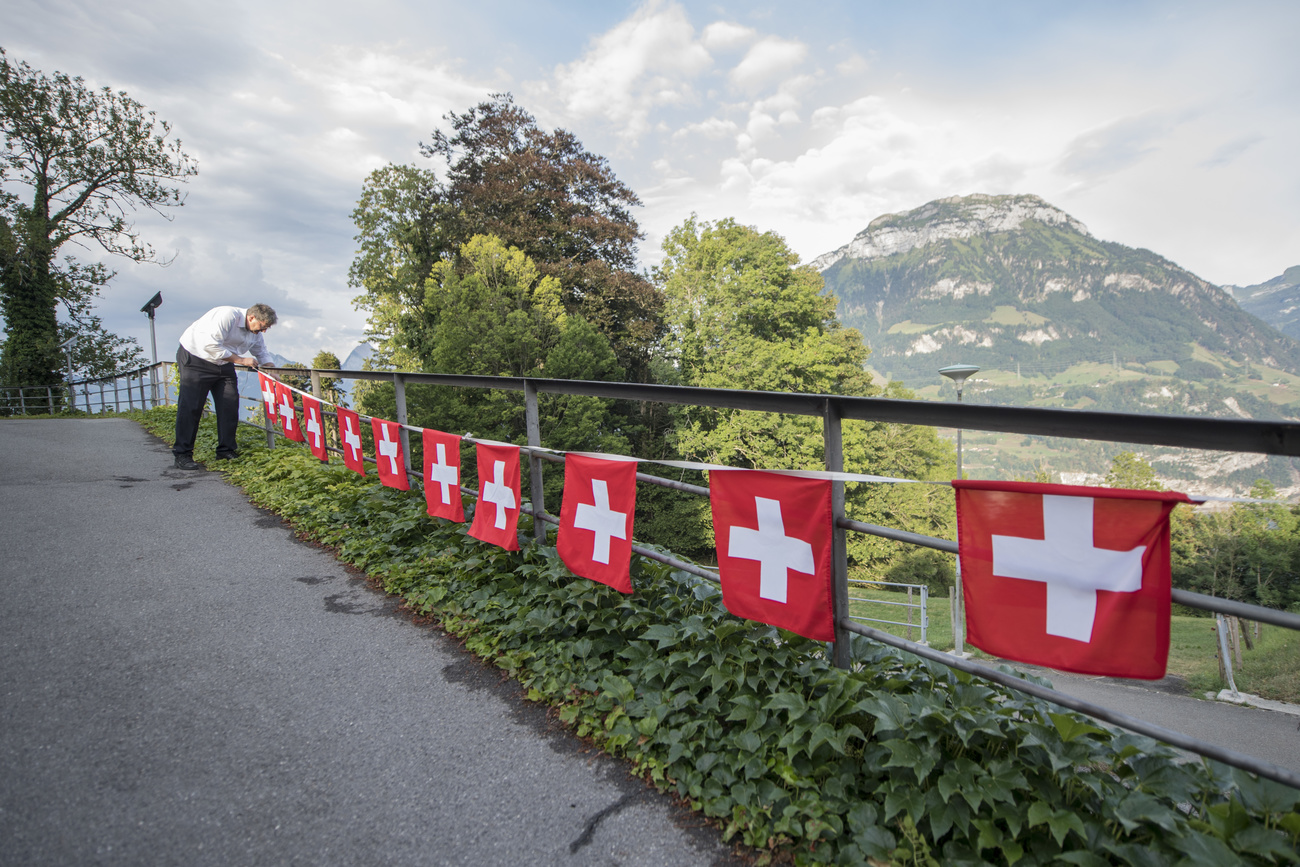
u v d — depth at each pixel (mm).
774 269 36906
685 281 38344
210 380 8000
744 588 2914
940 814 2104
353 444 6496
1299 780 1725
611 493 3361
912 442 47625
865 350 49562
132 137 30516
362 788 2473
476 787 2510
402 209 37594
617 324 38781
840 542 2664
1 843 2078
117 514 5816
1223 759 1834
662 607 3428
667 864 2158
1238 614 1804
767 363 35250
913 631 15562
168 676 3186
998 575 2252
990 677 2301
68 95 29281
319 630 3777
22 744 2588
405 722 2918
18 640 3432
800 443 34062
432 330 34750
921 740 2312
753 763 2469
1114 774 2314
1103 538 2045
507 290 33094
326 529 5422
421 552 4770
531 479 4242
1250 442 1821
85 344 33219
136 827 2197
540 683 3176
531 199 37031
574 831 2299
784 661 2857
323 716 2934
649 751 2678
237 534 5445
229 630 3713
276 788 2441
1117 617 2027
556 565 3938
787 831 2219
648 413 37281
